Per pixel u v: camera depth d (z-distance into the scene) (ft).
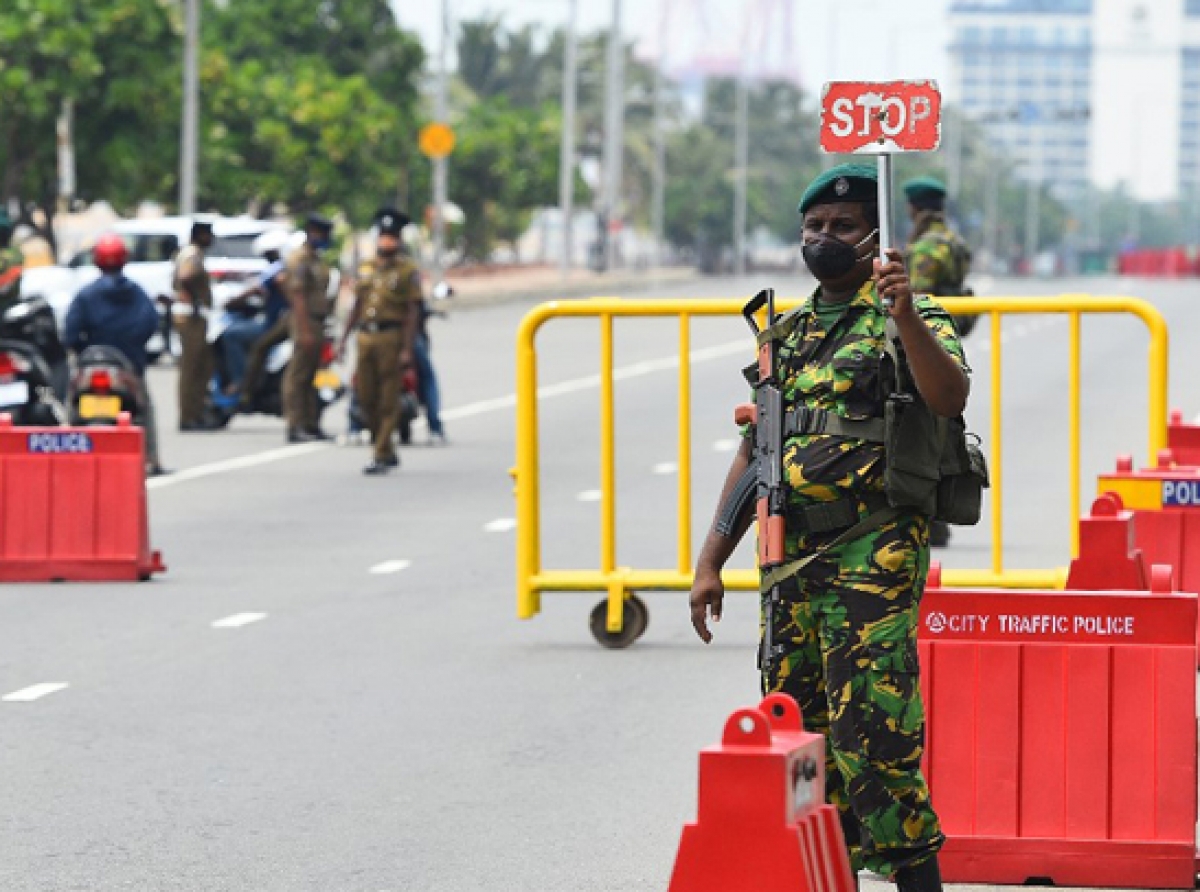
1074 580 63.98
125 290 144.36
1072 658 56.90
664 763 71.15
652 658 89.04
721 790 40.42
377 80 477.77
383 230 153.89
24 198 365.40
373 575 110.11
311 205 438.40
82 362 143.13
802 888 39.99
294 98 428.56
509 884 58.13
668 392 225.56
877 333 48.26
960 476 48.52
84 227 590.96
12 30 338.34
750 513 50.31
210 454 169.78
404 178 475.31
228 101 417.90
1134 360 265.13
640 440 176.45
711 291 543.80
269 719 77.51
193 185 344.08
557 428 188.03
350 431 177.88
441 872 59.26
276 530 126.52
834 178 48.47
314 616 98.37
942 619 57.41
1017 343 302.45
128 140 364.99
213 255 259.60
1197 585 85.87
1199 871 57.06
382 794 67.41
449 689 82.69
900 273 46.68
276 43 465.47
